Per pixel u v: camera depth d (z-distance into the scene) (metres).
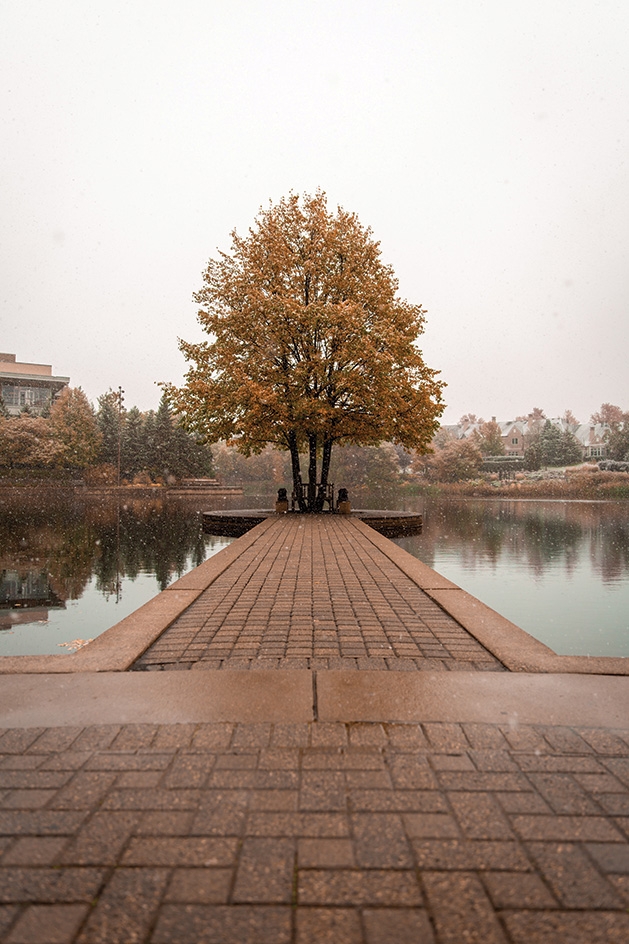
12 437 61.50
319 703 3.43
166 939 1.64
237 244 24.81
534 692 3.64
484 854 2.04
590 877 1.92
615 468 80.25
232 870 1.94
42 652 6.67
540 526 27.02
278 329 23.09
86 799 2.37
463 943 1.63
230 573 8.67
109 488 63.44
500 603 10.25
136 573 12.70
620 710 3.36
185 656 4.50
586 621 8.87
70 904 1.78
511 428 115.19
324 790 2.46
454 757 2.76
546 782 2.54
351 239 24.03
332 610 6.17
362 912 1.75
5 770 2.61
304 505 25.52
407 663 4.34
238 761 2.71
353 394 23.42
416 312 24.36
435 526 26.91
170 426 67.81
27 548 16.81
